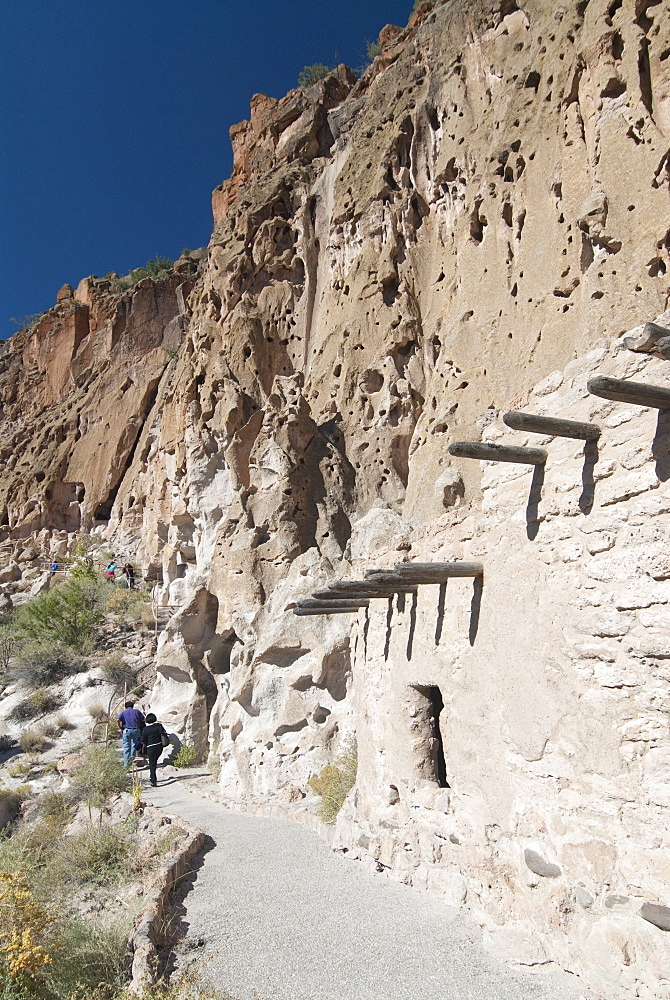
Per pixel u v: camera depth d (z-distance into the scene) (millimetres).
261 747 12547
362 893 6613
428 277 16078
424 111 16625
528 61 13391
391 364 15586
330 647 12453
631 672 3973
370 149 18312
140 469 28516
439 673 6379
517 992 4340
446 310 14852
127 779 13914
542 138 12203
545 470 4852
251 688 13141
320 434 15711
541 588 4820
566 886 4387
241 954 5496
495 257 13109
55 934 6062
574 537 4508
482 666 5574
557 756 4555
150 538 26031
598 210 9859
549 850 4582
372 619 8516
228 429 16406
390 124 17938
